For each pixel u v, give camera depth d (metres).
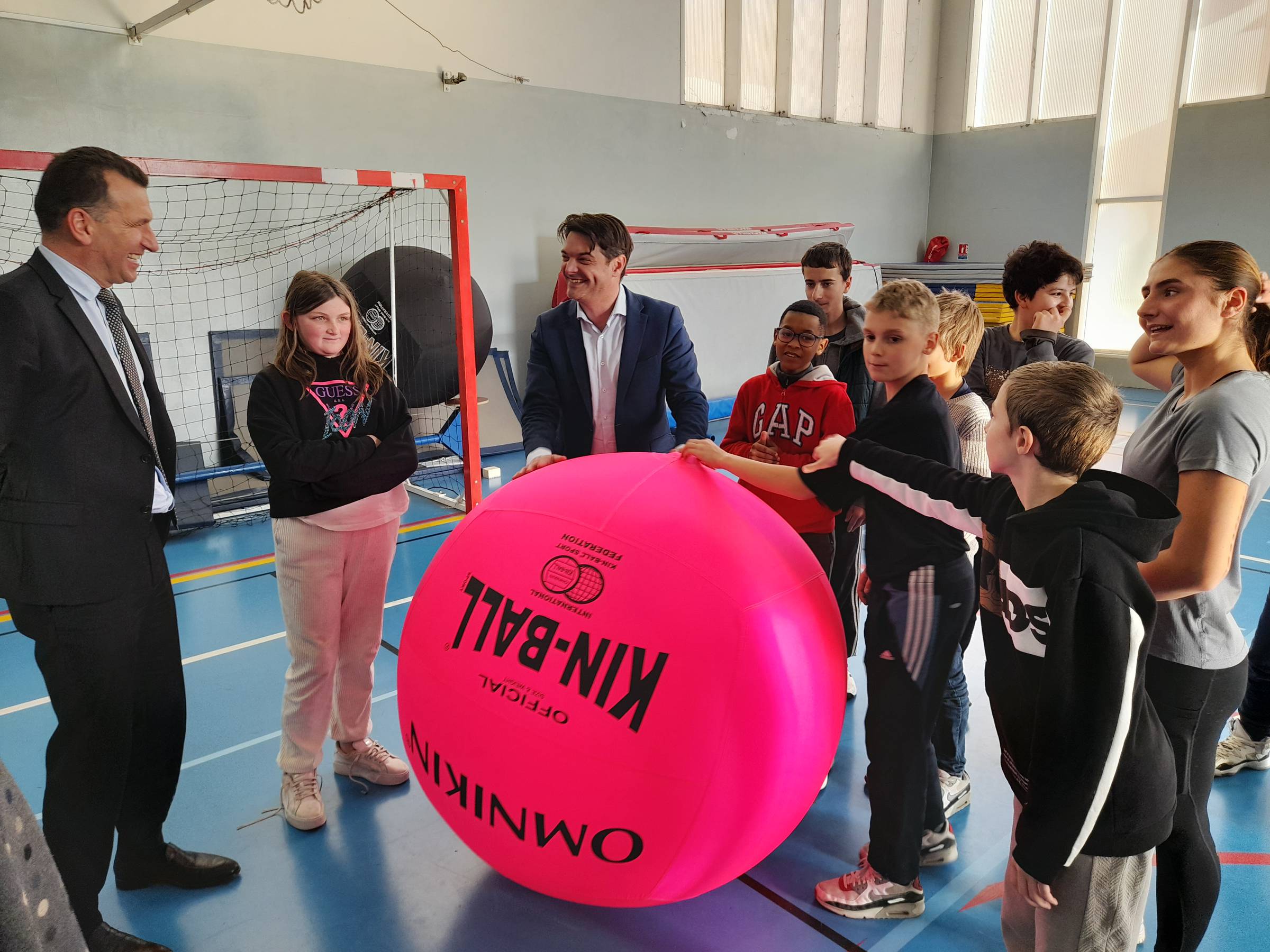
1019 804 1.33
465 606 1.46
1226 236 8.44
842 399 2.24
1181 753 1.44
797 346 2.25
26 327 1.40
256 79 5.32
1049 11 9.51
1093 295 9.84
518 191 6.78
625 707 1.30
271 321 5.64
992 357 2.63
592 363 2.34
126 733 1.63
